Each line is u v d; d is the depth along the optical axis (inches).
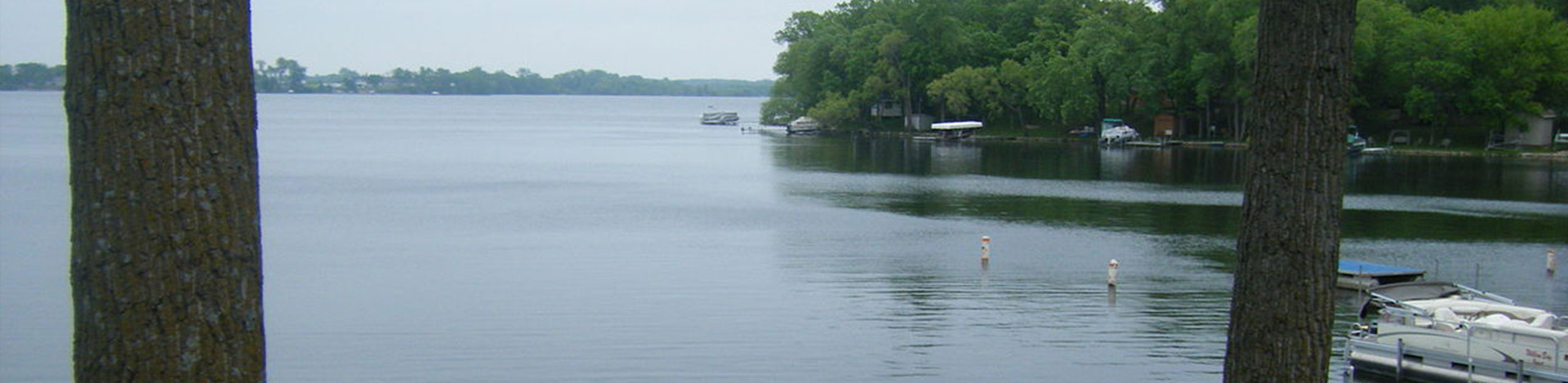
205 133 204.7
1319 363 309.6
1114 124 4092.0
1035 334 990.4
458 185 2449.6
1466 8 3698.3
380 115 7834.6
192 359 207.2
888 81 4714.6
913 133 4662.9
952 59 4640.8
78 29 200.7
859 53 4788.4
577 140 4493.1
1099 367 890.1
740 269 1315.2
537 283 1226.0
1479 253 1467.8
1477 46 3221.0
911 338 977.5
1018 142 4156.0
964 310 1087.0
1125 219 1825.8
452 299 1138.0
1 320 1023.0
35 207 1887.3
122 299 203.6
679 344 954.1
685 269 1312.7
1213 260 1401.3
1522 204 2031.3
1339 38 293.9
